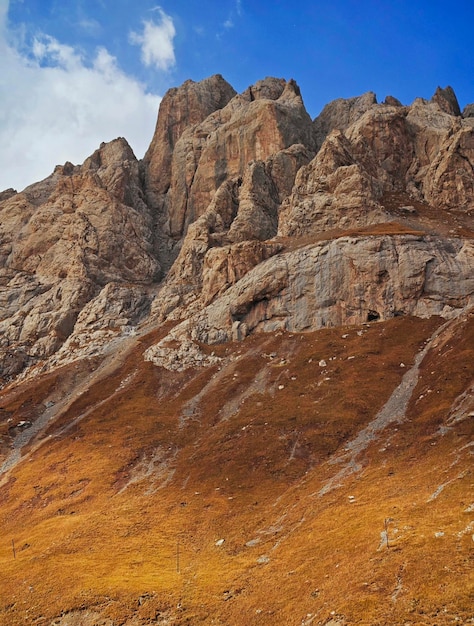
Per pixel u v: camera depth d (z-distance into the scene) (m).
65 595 43.91
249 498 61.91
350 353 99.19
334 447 70.19
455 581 29.23
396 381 85.81
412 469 55.34
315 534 46.31
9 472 87.12
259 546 49.22
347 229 139.50
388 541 37.94
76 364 129.50
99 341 142.50
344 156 159.00
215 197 179.62
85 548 54.97
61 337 157.50
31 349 153.88
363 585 32.31
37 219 198.38
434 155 177.25
